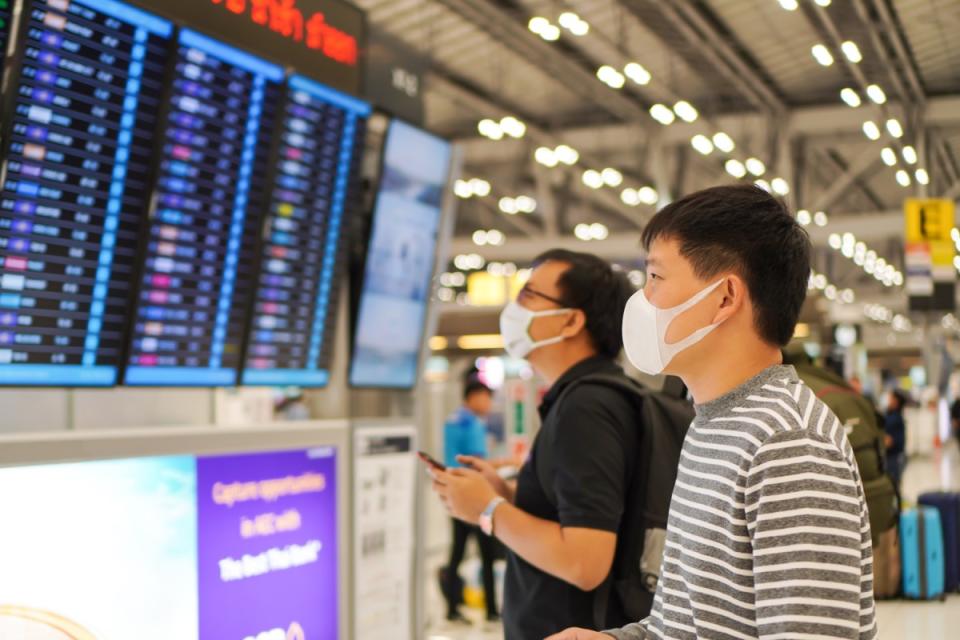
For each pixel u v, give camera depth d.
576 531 2.11
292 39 3.35
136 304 2.80
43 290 2.58
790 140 16.38
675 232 1.44
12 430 2.64
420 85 4.16
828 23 10.75
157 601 2.57
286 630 3.05
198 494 2.72
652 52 13.37
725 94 15.85
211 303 3.06
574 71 13.16
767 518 1.24
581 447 2.15
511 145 18.45
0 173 2.44
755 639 1.29
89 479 2.39
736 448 1.31
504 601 2.36
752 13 11.97
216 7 3.05
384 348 3.90
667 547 1.44
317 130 3.40
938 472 19.44
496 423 14.62
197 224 2.98
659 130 16.27
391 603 3.67
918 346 42.44
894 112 15.27
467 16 11.07
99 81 2.65
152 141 2.80
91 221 2.68
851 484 1.25
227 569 2.82
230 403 4.37
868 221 18.62
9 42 2.44
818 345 16.39
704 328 1.41
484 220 24.12
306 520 3.17
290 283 3.37
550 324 2.46
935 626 6.15
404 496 3.80
